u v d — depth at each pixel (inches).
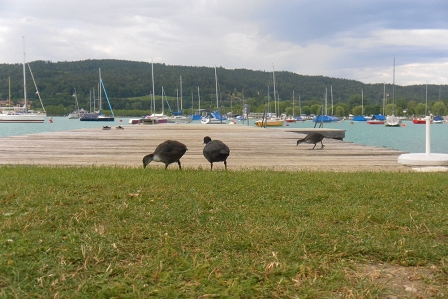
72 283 131.3
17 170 341.4
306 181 295.3
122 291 127.6
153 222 194.7
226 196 246.8
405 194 255.9
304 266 145.7
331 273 143.4
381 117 3769.7
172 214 204.4
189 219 197.8
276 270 142.1
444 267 147.5
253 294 128.6
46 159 475.8
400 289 134.3
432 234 182.2
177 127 1363.2
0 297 121.7
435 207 227.5
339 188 271.3
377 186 280.1
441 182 296.7
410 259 156.2
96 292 126.8
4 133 1710.1
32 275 135.5
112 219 196.2
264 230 182.2
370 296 126.9
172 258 150.9
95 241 164.2
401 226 194.7
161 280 134.4
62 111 4534.9
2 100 4143.7
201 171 352.2
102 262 147.6
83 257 148.7
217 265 145.9
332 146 656.4
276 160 486.3
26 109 2847.0
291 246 164.7
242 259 151.6
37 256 149.2
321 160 489.4
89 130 1086.4
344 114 4766.2
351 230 185.8
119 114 4343.0
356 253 161.5
